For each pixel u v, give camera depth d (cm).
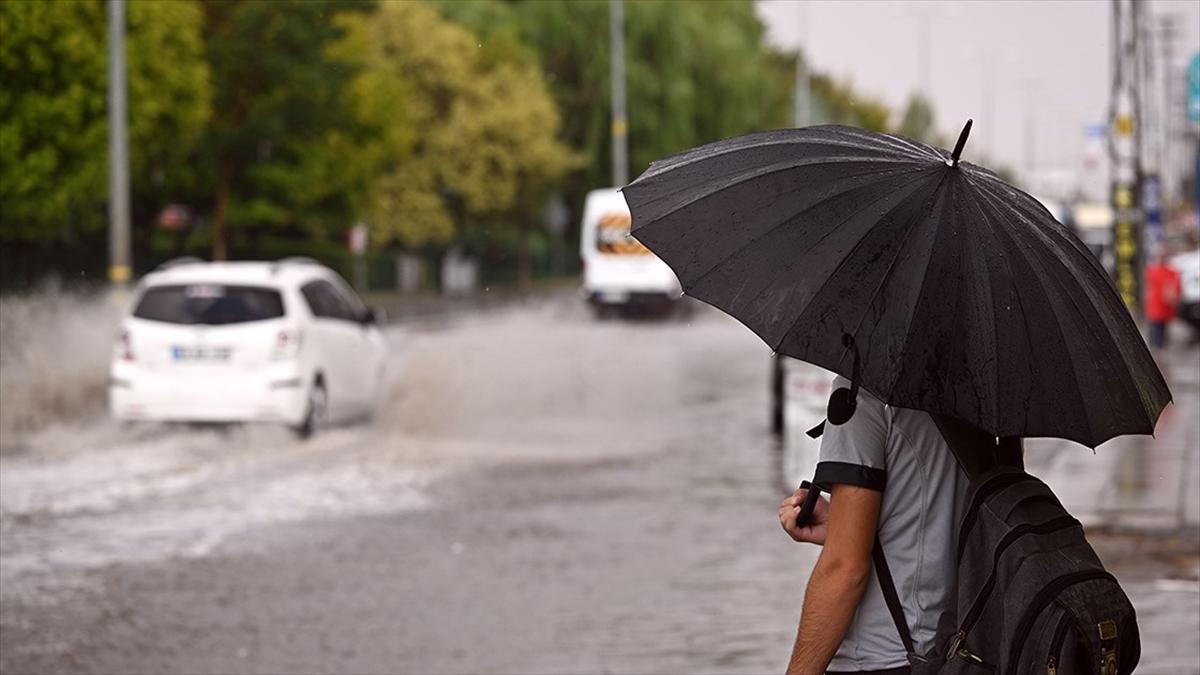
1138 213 8694
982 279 929
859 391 943
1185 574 2598
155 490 3662
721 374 7462
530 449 4544
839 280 914
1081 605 889
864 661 949
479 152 15575
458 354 8525
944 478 946
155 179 9744
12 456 4203
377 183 14488
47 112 7325
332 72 10356
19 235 7919
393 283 17150
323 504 3497
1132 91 8456
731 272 931
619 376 7244
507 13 15975
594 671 2047
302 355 4569
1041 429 917
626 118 15675
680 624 2323
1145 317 8762
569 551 2942
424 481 3872
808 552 2931
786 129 1010
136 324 4538
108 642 2231
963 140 953
